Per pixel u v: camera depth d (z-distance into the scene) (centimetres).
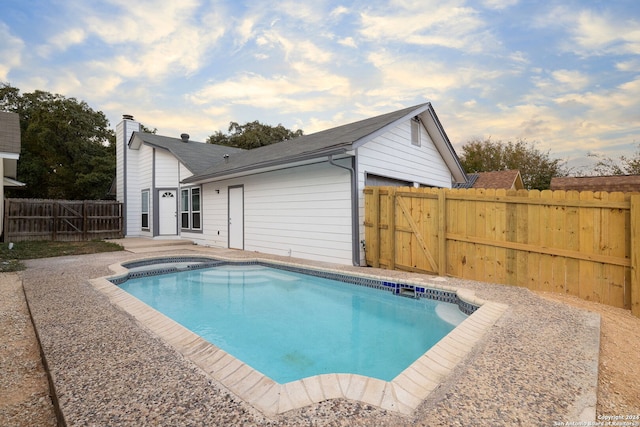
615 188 1229
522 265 493
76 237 1305
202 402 195
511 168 2455
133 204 1476
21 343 318
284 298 593
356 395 206
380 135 791
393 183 865
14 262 730
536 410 188
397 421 178
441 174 1112
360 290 606
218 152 1512
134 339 297
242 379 224
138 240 1295
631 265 389
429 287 511
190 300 587
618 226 409
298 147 863
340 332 437
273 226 905
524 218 491
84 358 257
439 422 177
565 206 452
